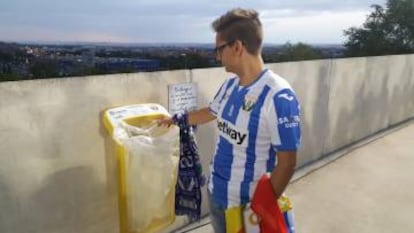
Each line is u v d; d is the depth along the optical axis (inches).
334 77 227.5
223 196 77.9
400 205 170.1
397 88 315.6
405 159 232.2
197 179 111.3
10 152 91.8
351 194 179.5
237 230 75.2
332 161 223.6
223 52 74.8
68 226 106.7
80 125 103.7
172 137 104.0
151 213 106.8
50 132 98.0
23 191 95.8
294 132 69.2
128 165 105.3
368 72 265.1
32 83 93.0
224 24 73.5
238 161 75.1
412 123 330.6
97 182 111.3
